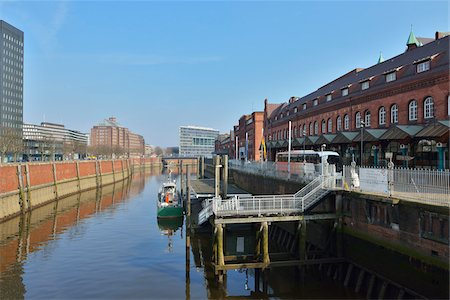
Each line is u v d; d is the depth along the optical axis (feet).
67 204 165.58
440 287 44.34
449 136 73.26
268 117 237.25
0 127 298.35
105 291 63.82
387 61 125.49
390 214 53.57
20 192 139.95
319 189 68.95
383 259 55.11
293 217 64.59
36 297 61.62
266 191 119.85
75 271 74.18
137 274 72.13
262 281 63.31
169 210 125.90
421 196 51.31
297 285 63.46
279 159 145.89
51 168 179.73
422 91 87.81
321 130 146.61
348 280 62.69
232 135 368.27
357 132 110.42
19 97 385.70
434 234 45.78
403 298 50.78
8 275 72.13
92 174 251.19
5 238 101.65
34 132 453.99
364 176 62.69
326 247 68.33
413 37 164.86
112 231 109.81
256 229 67.46
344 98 125.39
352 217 63.57
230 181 179.22
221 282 62.49
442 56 85.15
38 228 114.42
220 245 61.93
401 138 85.61
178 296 61.31
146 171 462.60
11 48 371.97
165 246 92.63
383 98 103.55
